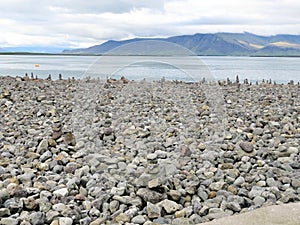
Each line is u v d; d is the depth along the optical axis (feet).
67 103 26.81
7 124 20.68
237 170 13.21
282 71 82.28
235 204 10.41
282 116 23.45
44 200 10.57
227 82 43.16
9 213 9.80
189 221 9.76
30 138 17.71
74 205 10.46
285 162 14.85
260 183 12.44
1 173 13.00
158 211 10.01
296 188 12.32
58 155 14.49
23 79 41.83
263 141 17.63
